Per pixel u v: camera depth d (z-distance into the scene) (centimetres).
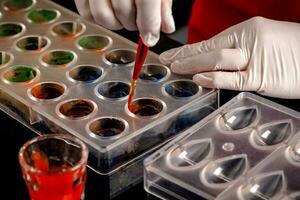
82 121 123
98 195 111
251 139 120
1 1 168
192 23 191
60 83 135
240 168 113
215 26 184
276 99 143
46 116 125
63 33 154
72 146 102
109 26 134
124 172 116
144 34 124
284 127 124
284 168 112
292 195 107
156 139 123
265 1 170
